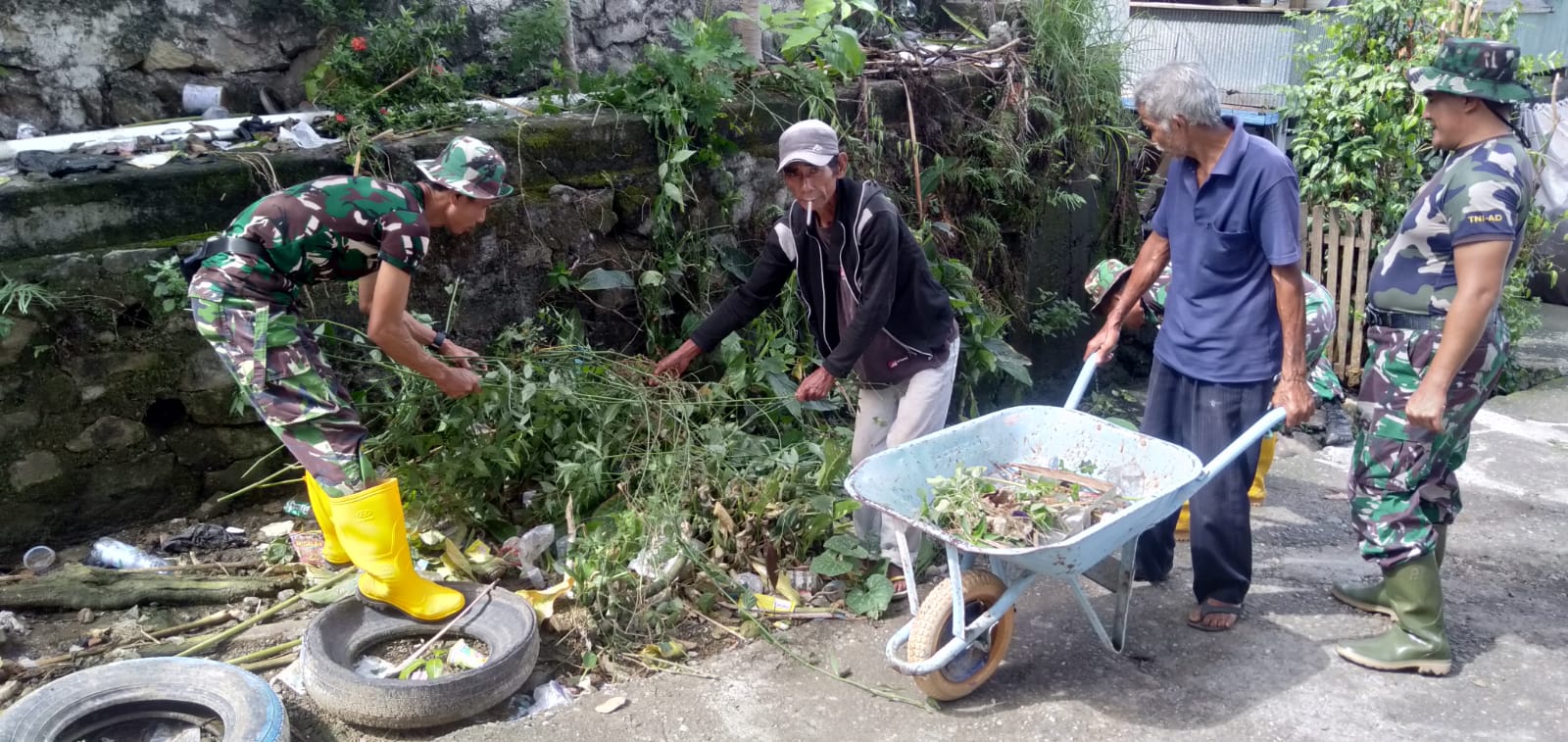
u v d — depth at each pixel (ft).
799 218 11.43
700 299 15.23
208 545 12.28
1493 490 15.55
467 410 12.03
